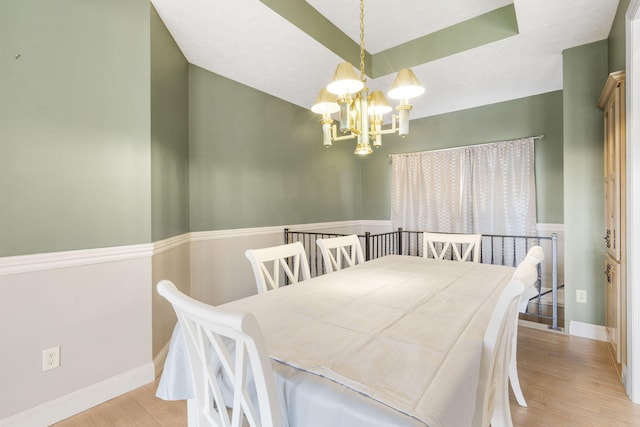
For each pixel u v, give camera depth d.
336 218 4.58
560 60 2.78
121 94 1.91
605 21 2.21
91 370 1.77
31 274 1.58
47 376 1.62
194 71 2.83
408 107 1.60
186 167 2.71
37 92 1.60
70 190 1.71
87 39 1.78
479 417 0.89
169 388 1.01
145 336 2.01
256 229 3.41
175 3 2.02
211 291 2.96
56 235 1.66
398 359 0.83
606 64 2.44
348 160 4.81
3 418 1.50
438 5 2.43
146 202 2.02
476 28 2.56
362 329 1.04
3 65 1.51
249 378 0.86
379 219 4.89
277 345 0.93
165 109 2.28
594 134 2.50
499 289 1.52
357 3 2.40
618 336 2.06
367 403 0.65
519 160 3.64
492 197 3.80
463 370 0.78
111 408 1.75
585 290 2.58
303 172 4.04
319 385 0.72
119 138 1.90
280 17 2.16
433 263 2.22
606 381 1.95
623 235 1.89
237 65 2.87
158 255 2.15
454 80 3.19
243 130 3.29
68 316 1.69
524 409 1.70
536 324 2.87
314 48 2.57
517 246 3.65
